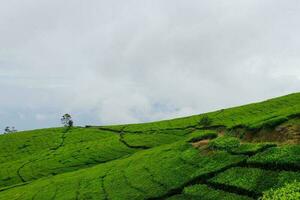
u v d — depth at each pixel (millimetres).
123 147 123812
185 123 143375
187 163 60188
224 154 55969
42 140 168625
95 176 73188
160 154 71938
